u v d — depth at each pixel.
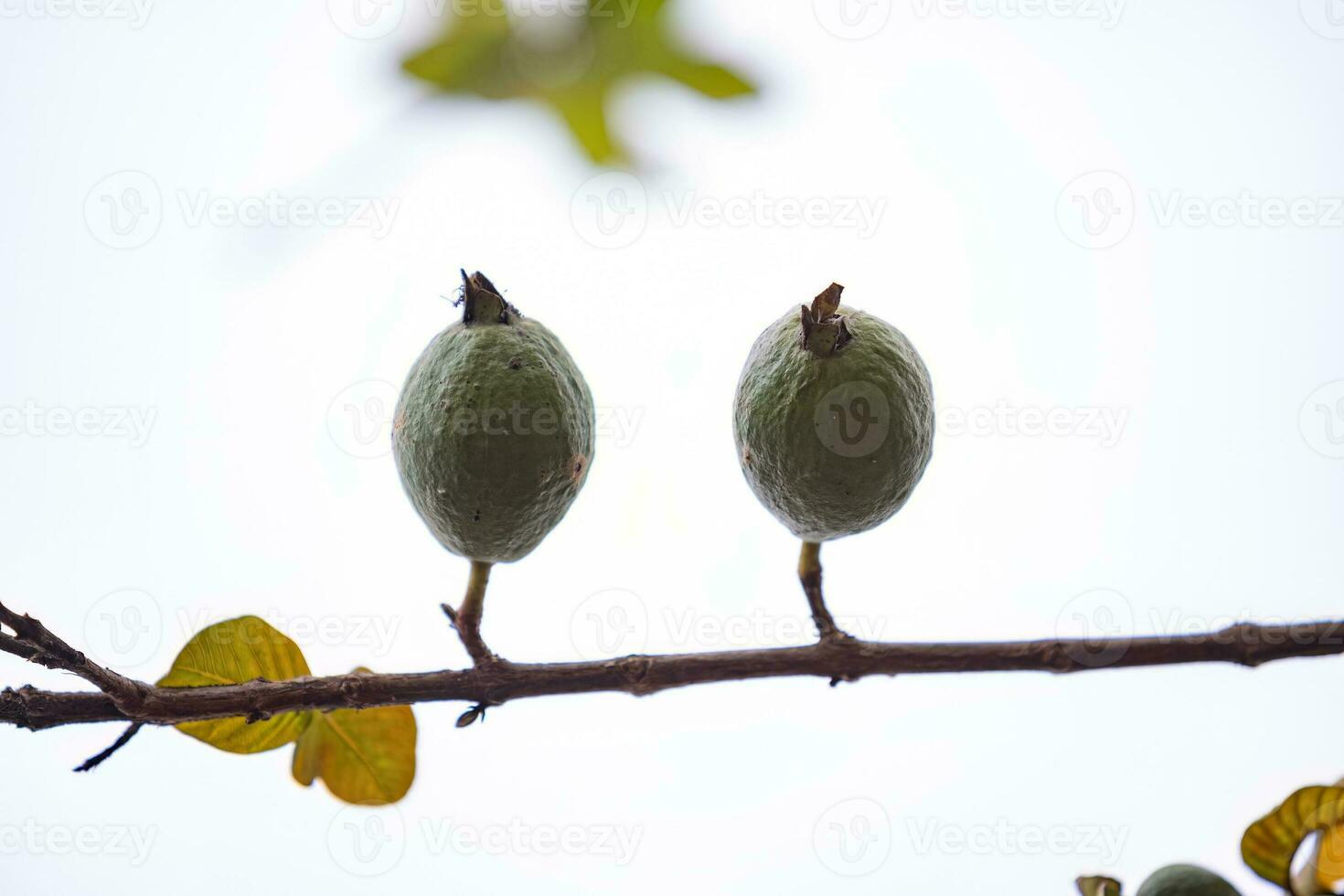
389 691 0.67
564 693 0.67
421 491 0.67
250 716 0.66
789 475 0.67
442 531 0.68
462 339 0.67
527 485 0.67
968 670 0.68
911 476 0.68
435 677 0.67
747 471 0.69
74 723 0.65
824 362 0.67
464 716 0.67
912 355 0.68
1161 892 0.68
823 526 0.68
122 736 0.65
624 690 0.67
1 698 0.64
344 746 0.72
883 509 0.68
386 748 0.72
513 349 0.67
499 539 0.67
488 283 0.67
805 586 0.69
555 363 0.67
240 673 0.70
